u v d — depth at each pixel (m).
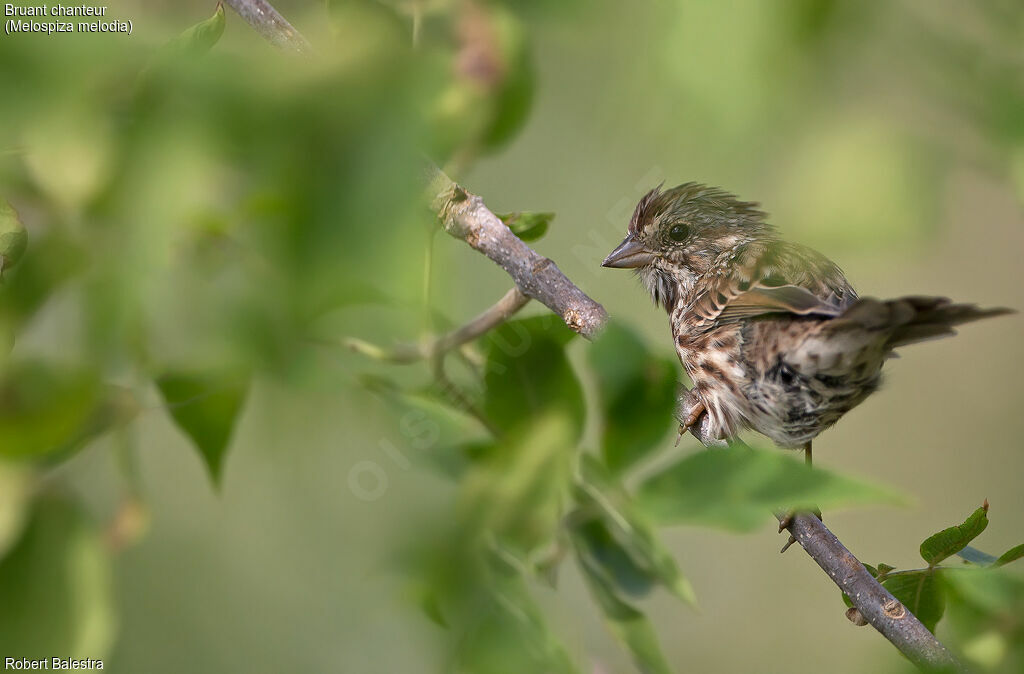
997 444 6.53
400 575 2.11
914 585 2.67
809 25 1.03
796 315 3.74
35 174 1.24
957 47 1.17
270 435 1.50
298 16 1.53
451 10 1.51
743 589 6.03
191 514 4.49
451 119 1.11
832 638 5.88
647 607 6.02
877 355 3.50
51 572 1.78
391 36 1.15
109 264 1.13
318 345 1.50
